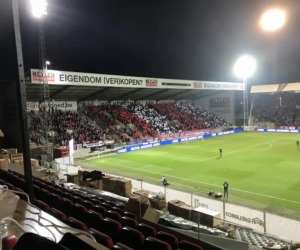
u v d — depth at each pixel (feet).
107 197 44.73
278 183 66.23
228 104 182.29
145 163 92.99
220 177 73.15
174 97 178.40
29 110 116.06
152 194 55.57
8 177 32.63
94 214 18.44
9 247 7.07
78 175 60.64
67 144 107.34
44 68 85.61
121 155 109.91
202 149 116.57
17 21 16.97
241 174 75.10
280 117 181.98
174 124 161.17
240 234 33.78
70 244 6.03
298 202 54.34
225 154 103.30
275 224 39.96
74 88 110.63
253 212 42.04
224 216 45.19
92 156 107.24
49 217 10.49
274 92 177.68
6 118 97.25
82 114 135.23
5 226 8.52
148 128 146.51
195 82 145.69
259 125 181.78
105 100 151.12
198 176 74.84
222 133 164.76
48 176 53.93
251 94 187.83
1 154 65.62
